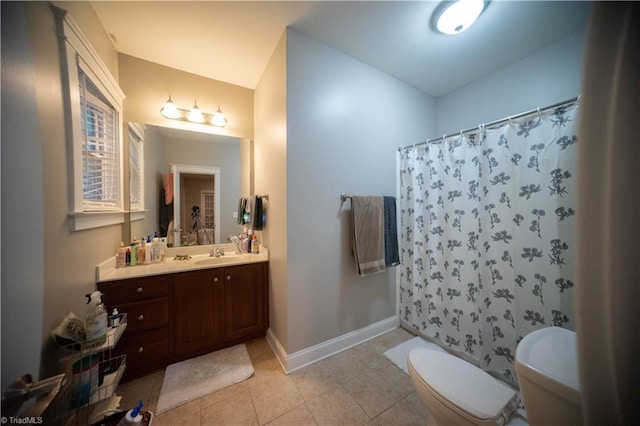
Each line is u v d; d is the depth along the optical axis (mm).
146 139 1921
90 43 1312
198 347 1695
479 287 1493
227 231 2260
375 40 1664
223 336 1787
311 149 1646
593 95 408
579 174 424
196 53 1816
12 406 707
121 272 1529
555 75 1713
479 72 2066
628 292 386
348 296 1882
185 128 2090
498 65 1967
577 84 1622
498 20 1496
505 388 975
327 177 1735
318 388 1441
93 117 1439
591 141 409
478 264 1511
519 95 1905
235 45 1715
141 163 1902
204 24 1509
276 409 1288
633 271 384
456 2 1345
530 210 1277
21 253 786
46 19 956
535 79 1813
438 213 1803
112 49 1698
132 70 1862
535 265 1269
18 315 766
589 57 411
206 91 2152
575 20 1496
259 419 1227
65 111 1078
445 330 1782
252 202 2062
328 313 1777
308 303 1677
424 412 1278
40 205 893
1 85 708
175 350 1614
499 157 1386
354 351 1825
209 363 1647
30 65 851
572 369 741
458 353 1707
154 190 1961
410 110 2270
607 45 397
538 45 1731
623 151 388
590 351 412
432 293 1868
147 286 1517
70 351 1026
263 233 2127
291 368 1594
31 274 835
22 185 797
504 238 1383
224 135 2246
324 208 1731
